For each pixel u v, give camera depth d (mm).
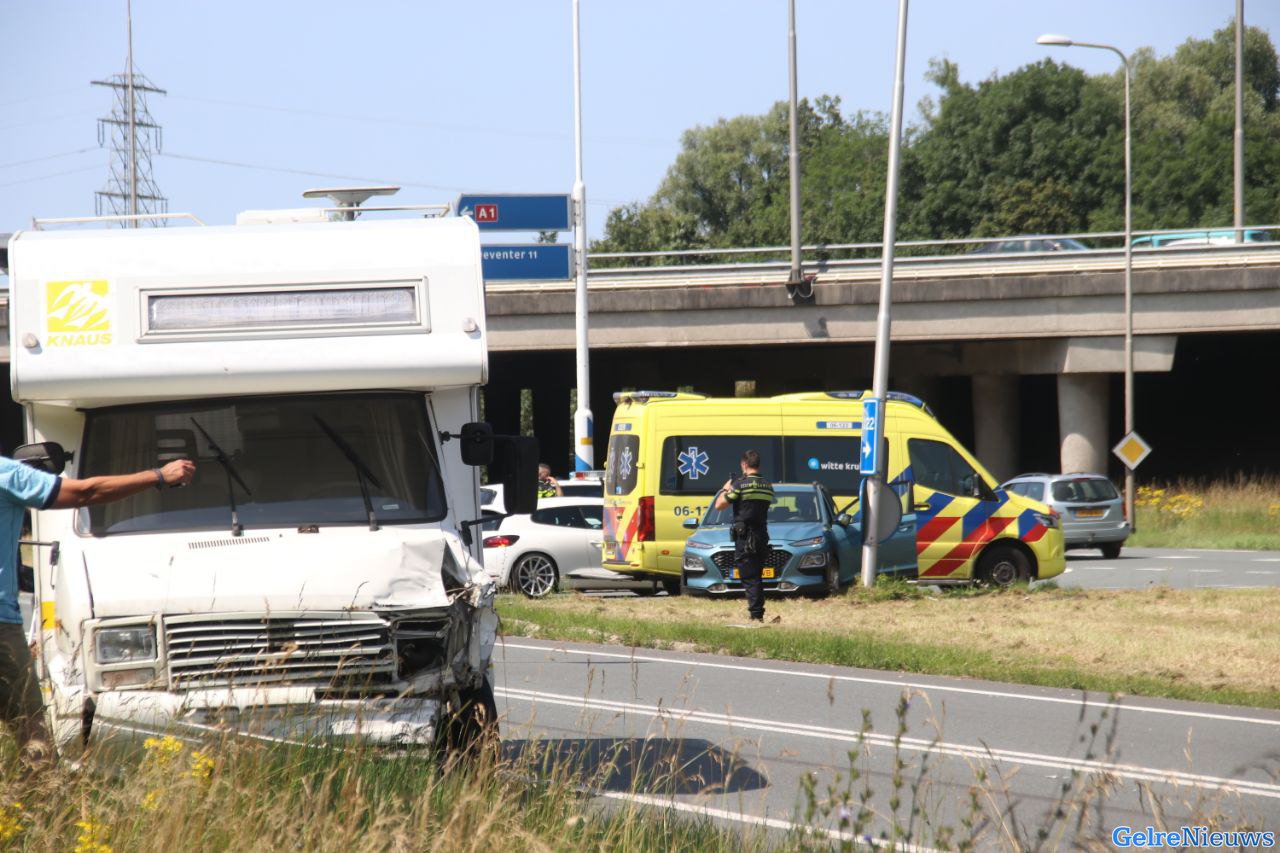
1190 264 103250
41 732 16344
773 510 55250
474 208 74812
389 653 18312
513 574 59625
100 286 21141
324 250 21828
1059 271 104812
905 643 39906
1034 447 152250
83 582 18406
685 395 60000
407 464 21219
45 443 20078
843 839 14703
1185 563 75438
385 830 14219
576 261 80625
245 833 14117
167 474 17250
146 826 14117
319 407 21453
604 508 60875
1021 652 38500
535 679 33906
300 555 18922
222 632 18109
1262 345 130000
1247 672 35000
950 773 23422
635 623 44188
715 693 32219
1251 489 107812
